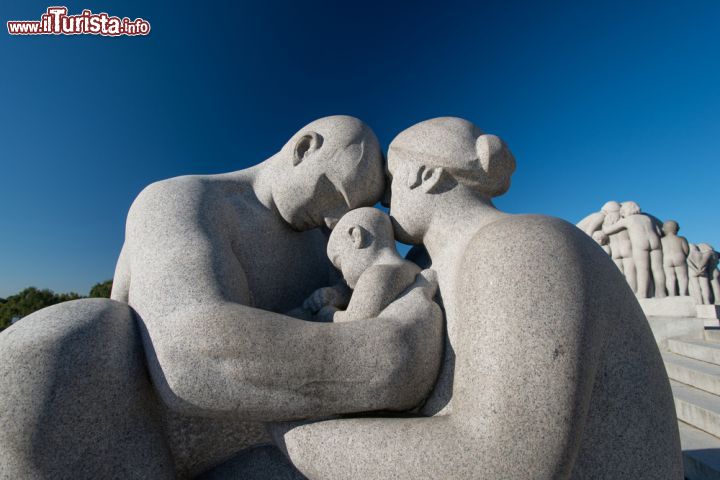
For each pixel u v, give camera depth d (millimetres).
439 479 1051
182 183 1786
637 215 8547
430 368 1364
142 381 1404
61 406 1205
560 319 1104
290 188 1954
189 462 1589
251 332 1234
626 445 1187
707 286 8672
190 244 1489
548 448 1009
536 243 1225
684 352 5066
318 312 1785
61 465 1196
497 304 1158
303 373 1220
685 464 2666
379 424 1200
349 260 1739
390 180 2074
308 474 1266
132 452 1323
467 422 1090
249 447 1673
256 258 1916
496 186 1770
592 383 1126
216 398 1235
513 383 1055
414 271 1614
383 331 1298
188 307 1310
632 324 1311
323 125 2008
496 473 1012
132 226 1623
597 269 1271
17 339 1241
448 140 1783
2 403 1164
